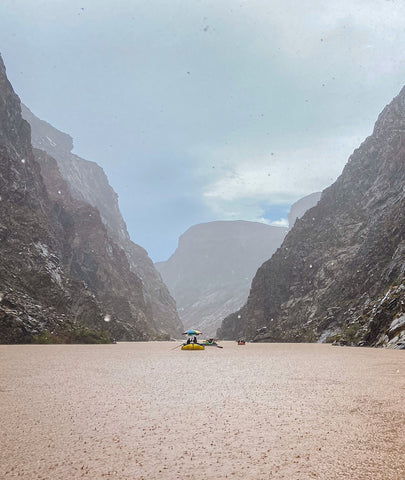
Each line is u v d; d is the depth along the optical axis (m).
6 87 73.06
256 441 5.27
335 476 4.04
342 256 77.94
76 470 4.24
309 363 18.02
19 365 16.02
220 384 10.67
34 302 49.81
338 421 6.30
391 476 4.02
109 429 5.86
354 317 54.28
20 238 59.06
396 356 22.64
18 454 4.72
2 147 65.75
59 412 6.96
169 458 4.63
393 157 80.88
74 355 23.52
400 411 6.98
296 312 80.12
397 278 46.41
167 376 12.62
